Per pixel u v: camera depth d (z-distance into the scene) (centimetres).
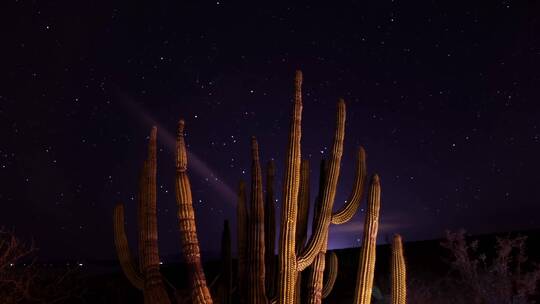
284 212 350
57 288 890
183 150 304
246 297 381
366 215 389
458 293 925
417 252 1423
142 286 378
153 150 371
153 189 364
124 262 385
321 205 401
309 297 424
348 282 1176
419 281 1017
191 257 295
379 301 835
